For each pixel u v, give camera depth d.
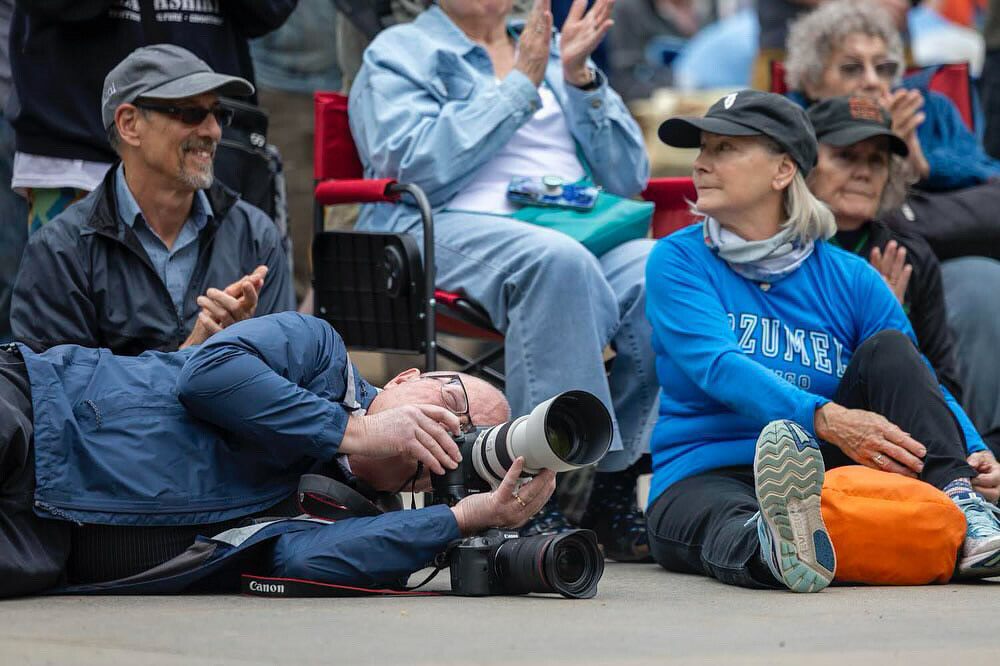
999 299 19.44
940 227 20.09
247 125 18.02
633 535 16.53
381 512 12.27
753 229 14.68
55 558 11.90
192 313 15.71
